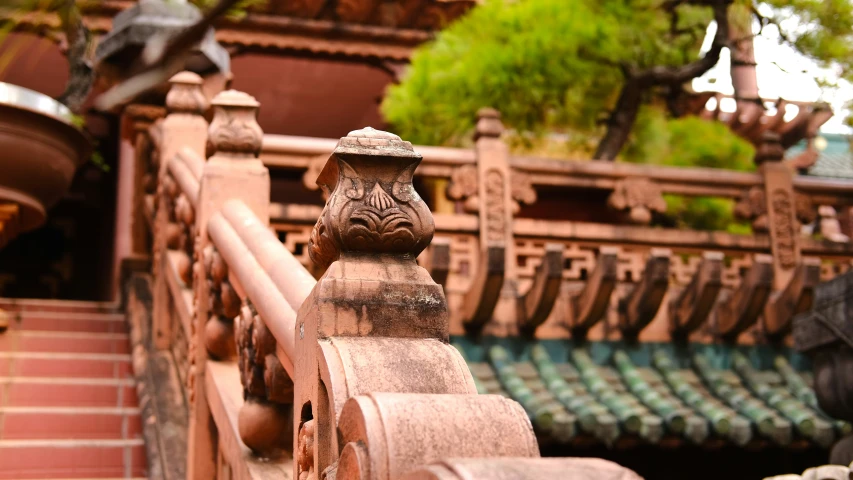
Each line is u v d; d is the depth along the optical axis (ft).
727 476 25.70
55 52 37.27
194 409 13.26
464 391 6.48
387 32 38.06
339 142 7.16
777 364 25.94
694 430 22.76
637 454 25.08
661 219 30.50
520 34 26.30
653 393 23.86
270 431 9.72
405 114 27.22
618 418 22.48
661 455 25.30
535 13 26.37
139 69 6.84
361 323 6.89
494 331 24.72
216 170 14.24
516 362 24.53
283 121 45.65
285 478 9.48
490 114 25.85
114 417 18.30
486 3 27.50
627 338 25.55
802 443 23.77
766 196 27.45
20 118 20.90
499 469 4.77
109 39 20.88
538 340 25.02
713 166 30.68
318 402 6.75
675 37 28.91
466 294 24.45
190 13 21.16
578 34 25.88
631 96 28.35
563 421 21.93
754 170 30.81
